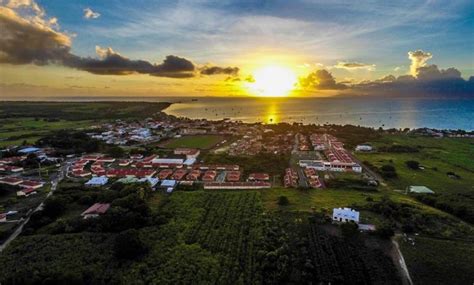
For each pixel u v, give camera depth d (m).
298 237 86.00
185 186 126.94
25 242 81.31
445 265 73.94
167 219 95.25
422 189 123.06
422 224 90.12
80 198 107.31
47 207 96.50
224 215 99.00
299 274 71.69
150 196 115.88
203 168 153.62
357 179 137.00
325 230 89.75
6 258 74.62
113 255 76.50
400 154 190.62
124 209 92.31
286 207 105.12
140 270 71.81
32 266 71.50
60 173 145.38
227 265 74.62
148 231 87.44
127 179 129.75
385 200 107.62
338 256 78.31
